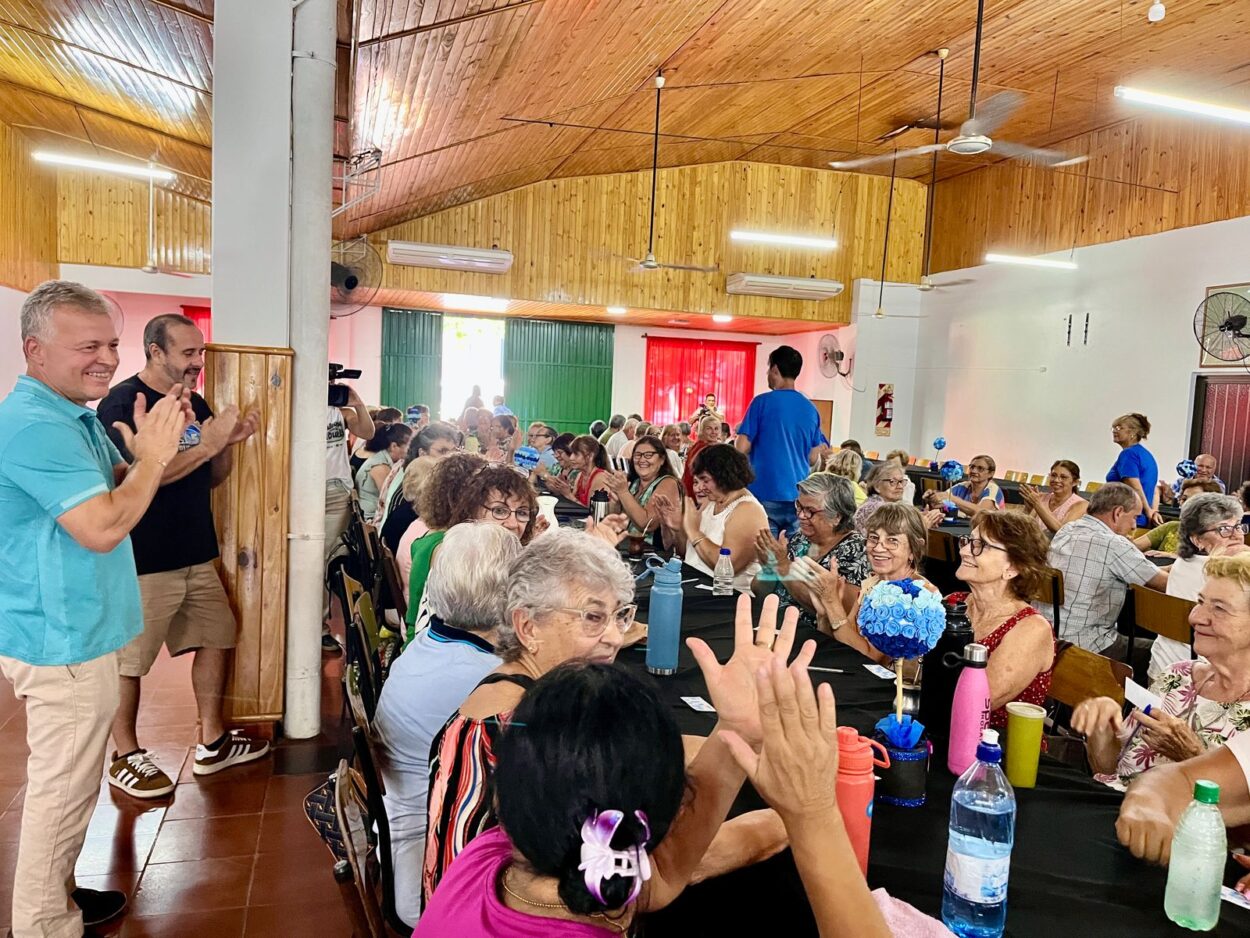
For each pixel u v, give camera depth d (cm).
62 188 954
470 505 218
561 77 553
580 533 142
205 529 262
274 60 279
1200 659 171
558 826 65
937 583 479
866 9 565
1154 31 640
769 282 1090
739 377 1344
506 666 131
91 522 156
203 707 267
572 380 1262
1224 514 283
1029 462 1016
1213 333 727
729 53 606
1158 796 123
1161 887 108
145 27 371
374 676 174
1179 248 832
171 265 988
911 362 1205
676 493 367
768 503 458
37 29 438
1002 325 1059
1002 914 97
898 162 1098
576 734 67
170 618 254
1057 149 977
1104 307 916
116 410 243
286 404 283
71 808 166
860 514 341
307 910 199
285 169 281
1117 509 354
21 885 165
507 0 381
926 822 123
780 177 1138
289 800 252
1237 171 782
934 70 723
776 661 77
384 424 549
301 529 289
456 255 963
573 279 1066
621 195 1079
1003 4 584
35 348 164
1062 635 331
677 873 93
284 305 284
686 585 285
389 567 262
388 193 759
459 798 98
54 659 161
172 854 221
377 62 409
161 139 646
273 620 288
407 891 136
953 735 138
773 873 108
